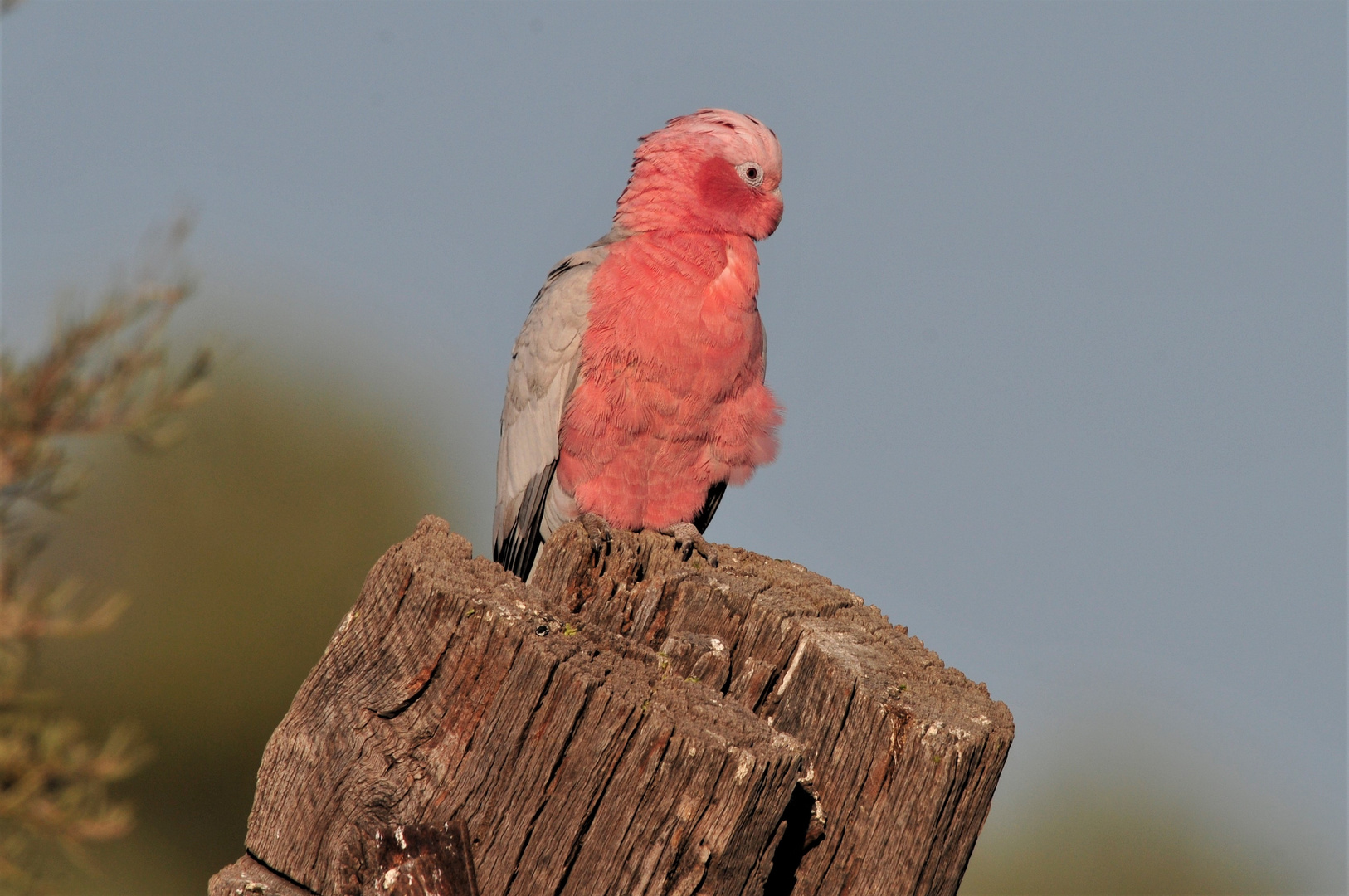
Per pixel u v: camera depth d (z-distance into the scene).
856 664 6.98
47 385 7.77
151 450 8.38
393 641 6.12
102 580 17.84
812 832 6.62
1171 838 20.22
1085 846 20.30
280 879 6.29
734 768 5.65
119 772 7.79
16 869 7.67
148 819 18.66
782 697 7.04
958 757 6.52
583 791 5.74
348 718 6.16
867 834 6.64
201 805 19.14
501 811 5.82
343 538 20.28
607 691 5.75
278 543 19.67
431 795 5.90
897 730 6.68
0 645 7.62
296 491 20.19
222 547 19.19
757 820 5.79
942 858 6.72
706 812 5.70
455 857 5.81
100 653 18.05
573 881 5.78
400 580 6.19
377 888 5.91
